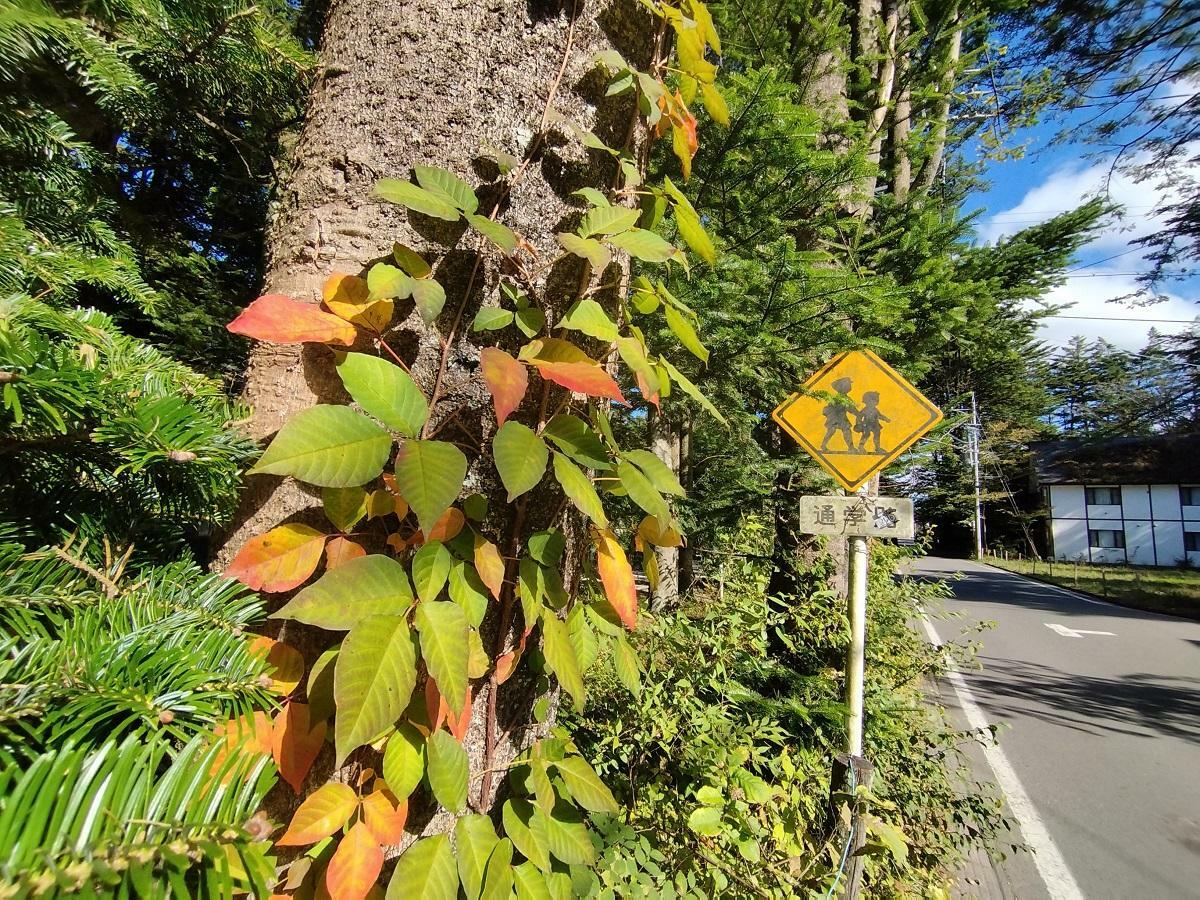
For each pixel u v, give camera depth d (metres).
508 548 0.92
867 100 4.54
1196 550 27.72
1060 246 4.59
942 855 2.53
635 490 0.86
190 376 0.86
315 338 0.72
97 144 1.87
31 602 0.62
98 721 0.47
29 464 0.74
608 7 1.08
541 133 0.97
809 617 3.39
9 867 0.35
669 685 2.45
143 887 0.38
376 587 0.67
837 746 2.71
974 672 6.82
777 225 2.94
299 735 0.67
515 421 0.86
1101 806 3.63
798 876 1.80
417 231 0.87
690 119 1.21
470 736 0.89
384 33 0.92
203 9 1.43
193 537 1.06
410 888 0.69
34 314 0.73
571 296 1.00
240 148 2.33
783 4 3.52
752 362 2.73
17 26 1.09
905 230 4.23
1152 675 7.31
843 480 2.58
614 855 1.48
